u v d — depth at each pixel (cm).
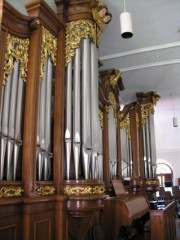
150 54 631
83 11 411
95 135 382
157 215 485
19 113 310
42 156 331
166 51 619
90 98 390
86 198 344
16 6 431
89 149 369
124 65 684
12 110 300
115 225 504
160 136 1485
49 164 349
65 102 383
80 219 414
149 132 857
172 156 1468
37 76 334
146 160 831
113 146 639
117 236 498
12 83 308
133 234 670
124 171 741
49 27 375
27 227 288
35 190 307
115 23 505
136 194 721
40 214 311
